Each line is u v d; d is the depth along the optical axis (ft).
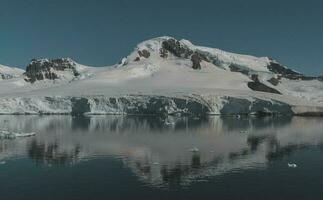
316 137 322.96
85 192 163.12
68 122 463.01
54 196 158.20
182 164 211.61
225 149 257.96
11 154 236.84
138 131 364.79
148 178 183.52
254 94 646.74
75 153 241.35
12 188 167.94
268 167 205.16
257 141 297.53
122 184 173.68
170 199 155.33
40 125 420.36
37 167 203.62
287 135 336.49
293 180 179.93
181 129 384.27
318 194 161.17
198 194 161.07
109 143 282.15
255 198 156.76
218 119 530.27
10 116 570.87
